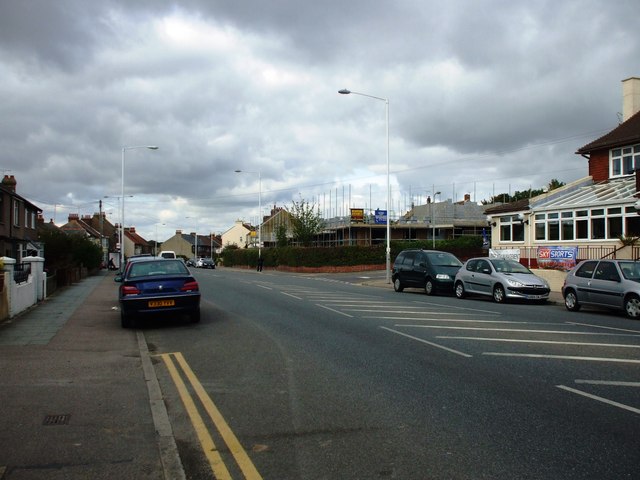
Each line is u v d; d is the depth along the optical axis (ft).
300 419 18.88
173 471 14.29
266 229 271.90
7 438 16.67
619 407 19.89
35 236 137.69
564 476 13.97
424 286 75.66
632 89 103.55
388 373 25.52
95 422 18.28
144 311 41.16
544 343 33.24
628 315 47.65
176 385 24.00
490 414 19.15
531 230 97.66
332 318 46.16
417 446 16.16
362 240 186.60
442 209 205.98
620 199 80.43
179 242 405.18
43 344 33.37
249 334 37.91
